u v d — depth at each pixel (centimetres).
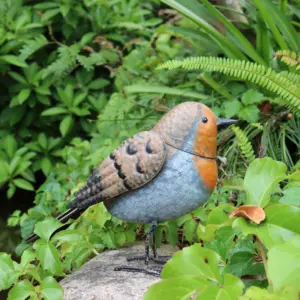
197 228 283
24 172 540
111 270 279
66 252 314
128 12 566
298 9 427
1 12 552
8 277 251
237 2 456
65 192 397
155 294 201
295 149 382
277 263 192
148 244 269
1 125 572
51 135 591
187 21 499
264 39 390
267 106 385
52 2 560
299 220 215
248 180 238
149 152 246
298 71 374
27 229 377
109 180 255
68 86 540
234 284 201
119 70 480
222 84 419
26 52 518
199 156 248
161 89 412
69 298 256
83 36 546
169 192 248
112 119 445
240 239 256
